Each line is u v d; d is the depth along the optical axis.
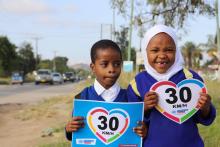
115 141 2.35
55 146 5.60
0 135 7.29
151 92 2.35
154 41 2.38
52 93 19.33
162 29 2.38
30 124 8.58
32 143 6.36
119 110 2.34
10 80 38.16
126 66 17.64
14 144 6.40
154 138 2.36
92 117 2.34
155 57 2.38
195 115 2.41
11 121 9.15
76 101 2.35
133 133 2.35
